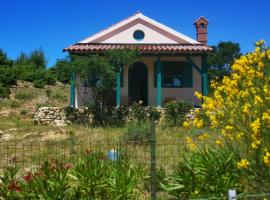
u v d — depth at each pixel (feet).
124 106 66.74
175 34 78.43
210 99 22.06
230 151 21.57
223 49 161.17
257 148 19.79
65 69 66.13
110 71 63.82
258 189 20.03
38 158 39.42
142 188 26.05
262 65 21.70
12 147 46.65
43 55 184.24
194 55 75.05
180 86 77.71
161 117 64.75
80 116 66.23
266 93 20.35
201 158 21.77
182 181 21.74
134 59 67.26
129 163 26.78
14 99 102.06
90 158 24.44
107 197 22.43
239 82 21.49
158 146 40.88
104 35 77.46
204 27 85.92
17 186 21.59
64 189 21.49
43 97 107.86
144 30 78.59
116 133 52.49
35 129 61.26
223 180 20.88
